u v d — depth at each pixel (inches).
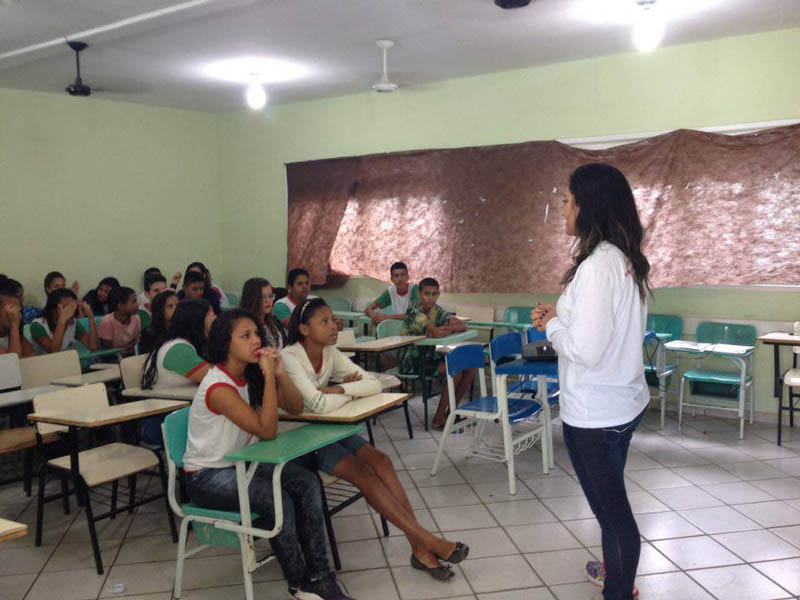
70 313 191.6
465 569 109.1
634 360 83.1
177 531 124.9
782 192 184.9
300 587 96.1
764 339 168.7
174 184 290.2
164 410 115.6
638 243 83.6
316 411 103.7
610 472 83.7
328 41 191.2
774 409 192.7
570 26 178.5
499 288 231.0
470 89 234.7
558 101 218.5
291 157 281.3
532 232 223.9
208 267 302.0
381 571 109.0
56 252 259.4
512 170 226.2
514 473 146.9
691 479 147.7
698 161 195.0
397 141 253.3
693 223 196.2
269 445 92.2
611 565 88.0
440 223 242.2
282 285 289.1
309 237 273.4
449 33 184.5
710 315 200.1
